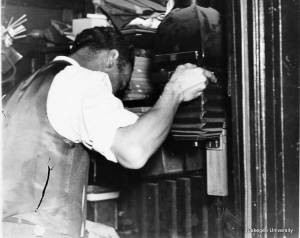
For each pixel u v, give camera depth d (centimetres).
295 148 141
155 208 230
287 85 139
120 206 246
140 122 144
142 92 248
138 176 238
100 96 148
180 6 175
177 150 234
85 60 174
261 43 140
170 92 153
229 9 150
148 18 244
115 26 260
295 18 138
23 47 320
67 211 160
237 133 149
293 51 139
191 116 163
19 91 165
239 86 146
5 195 157
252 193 144
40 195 157
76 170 162
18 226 156
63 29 319
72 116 150
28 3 340
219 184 174
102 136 142
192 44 161
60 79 156
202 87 156
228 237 175
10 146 158
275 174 141
